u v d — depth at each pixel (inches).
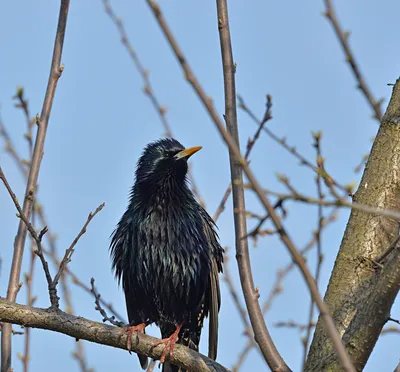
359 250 383.6
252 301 315.0
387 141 404.2
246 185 262.8
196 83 253.6
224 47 351.6
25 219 401.4
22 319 402.0
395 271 316.2
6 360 414.3
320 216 348.2
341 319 365.4
